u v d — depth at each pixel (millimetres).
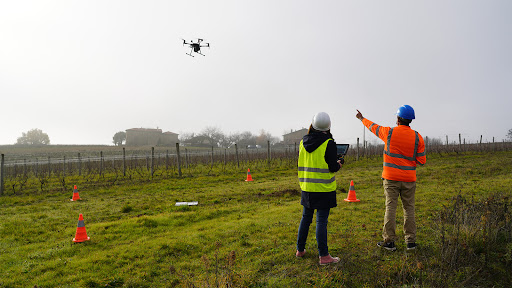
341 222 6258
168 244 5426
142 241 5879
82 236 5996
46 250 5582
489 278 3693
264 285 3658
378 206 7727
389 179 4402
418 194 8859
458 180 11203
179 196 11461
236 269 4109
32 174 25375
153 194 12234
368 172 16344
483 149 30422
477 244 4312
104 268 4551
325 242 4074
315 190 3973
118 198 11602
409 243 4328
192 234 6082
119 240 6055
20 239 6484
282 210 7910
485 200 5844
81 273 4391
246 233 5906
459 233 4438
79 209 9727
